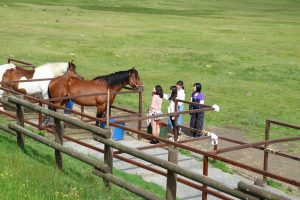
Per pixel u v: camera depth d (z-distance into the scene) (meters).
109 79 15.21
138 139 15.05
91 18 64.25
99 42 43.03
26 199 7.17
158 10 87.56
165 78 29.64
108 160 8.34
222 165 13.05
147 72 31.45
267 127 11.62
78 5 88.94
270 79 30.95
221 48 42.56
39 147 11.77
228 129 18.44
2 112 13.78
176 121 12.91
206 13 85.06
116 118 14.61
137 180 10.80
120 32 50.59
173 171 7.13
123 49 39.84
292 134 18.11
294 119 20.69
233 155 14.69
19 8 72.00
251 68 34.19
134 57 36.66
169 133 16.22
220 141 16.23
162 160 7.32
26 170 8.62
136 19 66.19
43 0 91.94
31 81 15.97
